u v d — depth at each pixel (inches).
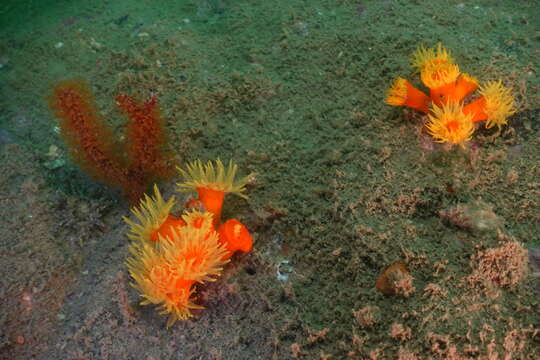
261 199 16.2
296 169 16.6
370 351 13.5
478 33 18.7
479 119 15.8
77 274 16.2
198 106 18.2
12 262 16.0
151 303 15.2
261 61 19.5
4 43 21.8
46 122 19.1
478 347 13.0
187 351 14.6
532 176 15.2
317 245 15.4
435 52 18.0
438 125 15.4
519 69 17.3
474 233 14.3
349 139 16.6
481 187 15.2
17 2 23.9
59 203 17.0
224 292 15.0
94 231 16.9
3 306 15.5
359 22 19.7
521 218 14.7
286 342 14.3
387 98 16.6
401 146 16.1
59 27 22.1
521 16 19.1
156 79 19.1
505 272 13.7
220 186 15.2
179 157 17.4
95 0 23.6
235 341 14.5
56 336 15.4
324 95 18.1
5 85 20.4
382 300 14.2
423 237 14.8
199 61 19.7
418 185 15.3
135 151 16.6
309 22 20.2
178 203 16.5
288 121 17.7
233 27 21.0
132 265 15.8
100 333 15.1
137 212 15.3
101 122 17.2
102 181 17.6
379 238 14.7
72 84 16.4
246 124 17.9
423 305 13.7
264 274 15.3
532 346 13.2
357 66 18.3
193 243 14.3
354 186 15.7
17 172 17.6
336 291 14.8
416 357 13.2
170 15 22.4
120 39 21.1
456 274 14.0
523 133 16.0
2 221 16.6
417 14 19.6
